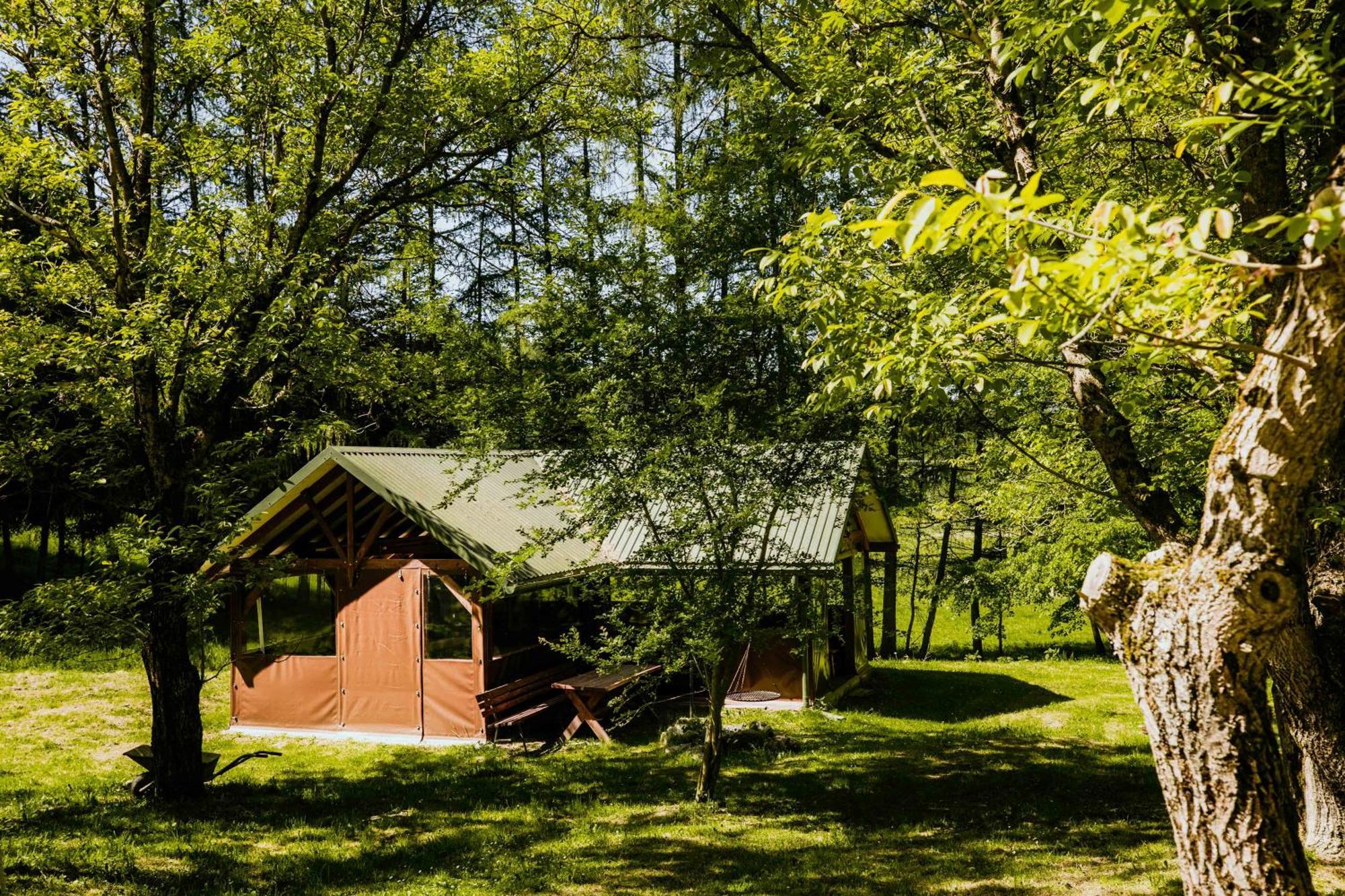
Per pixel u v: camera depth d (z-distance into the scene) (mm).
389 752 14430
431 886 8422
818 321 5453
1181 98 5129
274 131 11898
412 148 12617
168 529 10602
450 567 14945
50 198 10797
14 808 10906
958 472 23938
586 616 18234
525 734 15305
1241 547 3158
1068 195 7316
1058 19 4688
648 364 10039
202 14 11367
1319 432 3008
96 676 18875
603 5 11102
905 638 26984
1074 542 17891
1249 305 3668
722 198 10078
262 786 12406
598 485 10203
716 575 10180
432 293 13125
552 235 10852
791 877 8445
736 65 9273
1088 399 6902
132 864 8859
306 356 11312
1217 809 3229
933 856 8961
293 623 16094
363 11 11703
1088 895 7637
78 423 11406
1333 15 4723
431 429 21031
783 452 10086
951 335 4961
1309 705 7336
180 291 10734
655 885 8383
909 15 7766
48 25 10234
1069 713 16453
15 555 26016
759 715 16359
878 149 7863
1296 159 7035
